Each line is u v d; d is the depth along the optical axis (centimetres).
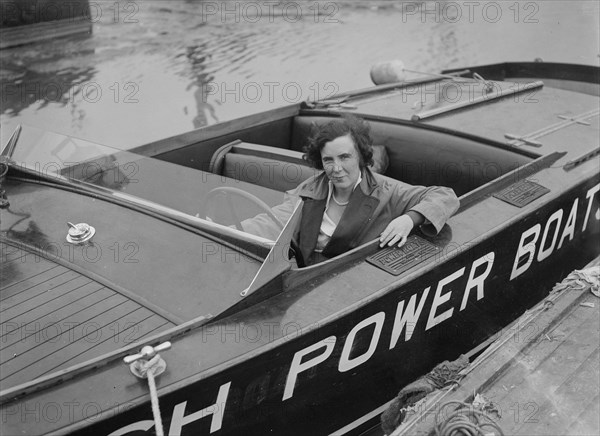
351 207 292
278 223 258
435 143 397
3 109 726
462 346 324
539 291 366
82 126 700
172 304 239
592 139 384
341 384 265
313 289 254
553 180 344
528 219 319
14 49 909
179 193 285
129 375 211
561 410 265
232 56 925
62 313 235
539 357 292
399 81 514
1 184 310
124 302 240
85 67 862
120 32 1005
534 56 869
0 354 218
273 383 237
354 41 1004
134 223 279
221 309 237
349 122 287
